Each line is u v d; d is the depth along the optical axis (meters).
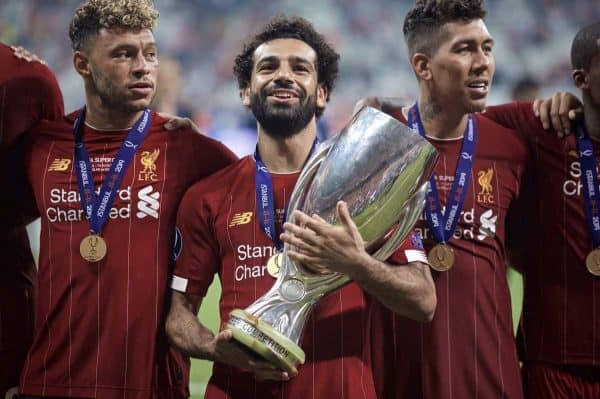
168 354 4.88
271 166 4.63
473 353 4.76
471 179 4.87
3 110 5.11
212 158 5.00
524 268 5.16
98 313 4.74
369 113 4.30
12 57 5.20
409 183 4.20
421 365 4.79
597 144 5.01
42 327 4.82
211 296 12.85
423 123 4.98
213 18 26.91
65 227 4.84
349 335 4.39
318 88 4.69
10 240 5.29
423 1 4.89
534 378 5.05
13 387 5.22
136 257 4.77
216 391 4.46
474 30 4.75
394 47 27.30
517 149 4.98
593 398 4.95
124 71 4.76
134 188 4.84
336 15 27.61
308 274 4.21
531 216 5.08
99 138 4.95
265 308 4.18
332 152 4.30
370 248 4.28
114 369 4.72
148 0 4.92
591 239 4.93
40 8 26.23
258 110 4.52
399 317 4.84
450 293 4.79
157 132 4.99
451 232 4.81
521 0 27.58
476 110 4.82
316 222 3.95
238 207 4.58
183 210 4.69
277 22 4.66
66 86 24.94
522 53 26.97
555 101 5.11
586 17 27.47
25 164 5.03
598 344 4.90
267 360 4.04
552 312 4.99
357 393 4.32
